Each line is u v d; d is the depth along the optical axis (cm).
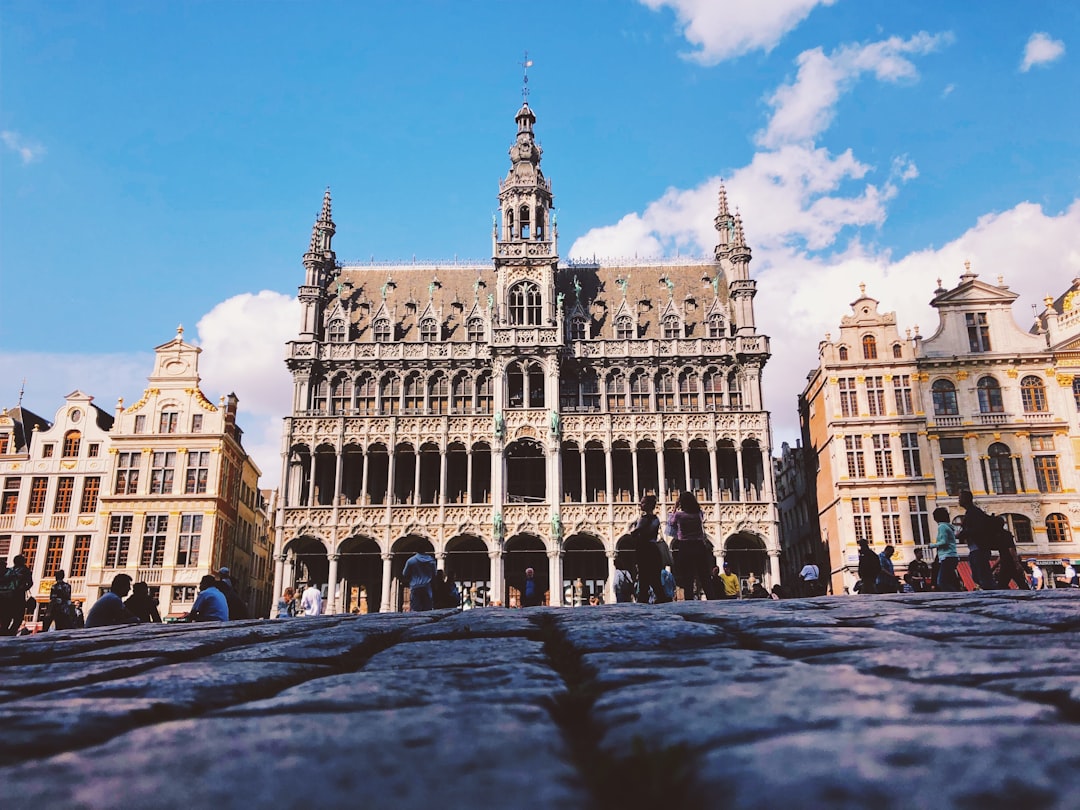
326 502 5884
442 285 6706
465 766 249
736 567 5809
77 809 211
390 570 5450
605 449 5712
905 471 5762
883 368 5956
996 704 298
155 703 380
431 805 213
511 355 5941
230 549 6450
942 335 6028
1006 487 5688
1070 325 5953
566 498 5869
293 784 231
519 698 369
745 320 6156
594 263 6906
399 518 5531
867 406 5909
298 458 5697
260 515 7794
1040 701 320
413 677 448
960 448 5788
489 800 216
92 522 5928
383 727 303
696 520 2027
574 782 235
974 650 465
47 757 282
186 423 6059
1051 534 5572
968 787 203
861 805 195
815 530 6525
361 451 5762
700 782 223
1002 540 2159
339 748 271
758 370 6031
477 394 6003
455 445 5734
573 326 6288
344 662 615
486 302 6475
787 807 197
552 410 5750
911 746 240
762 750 243
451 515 5547
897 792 202
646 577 2002
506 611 1159
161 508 5862
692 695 338
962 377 5897
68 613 2922
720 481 5912
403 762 254
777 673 397
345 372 6028
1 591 2588
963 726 264
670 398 6038
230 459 6391
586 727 329
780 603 1105
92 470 6028
